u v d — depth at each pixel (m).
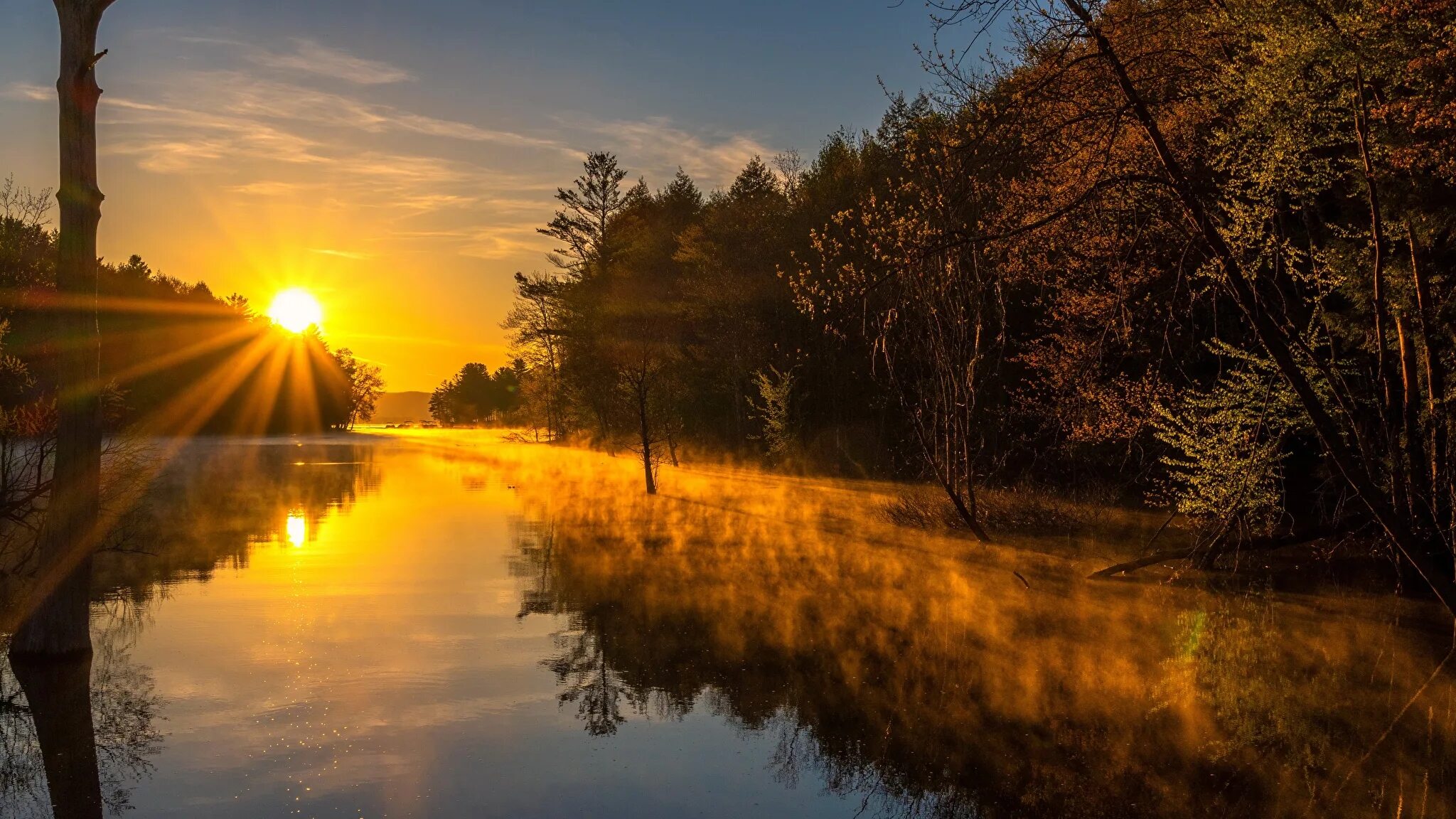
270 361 104.00
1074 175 12.20
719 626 11.08
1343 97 9.26
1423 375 11.98
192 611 11.74
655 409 39.12
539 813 6.00
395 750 7.07
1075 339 16.38
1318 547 15.74
